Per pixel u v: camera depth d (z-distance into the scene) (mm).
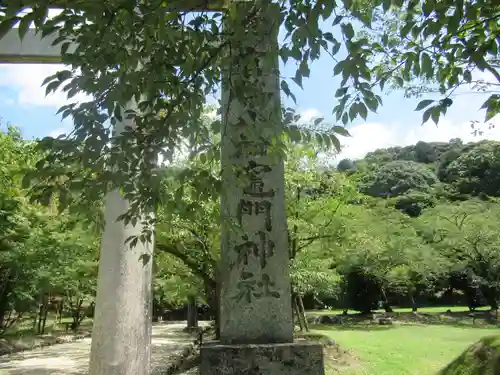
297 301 13852
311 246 12297
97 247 11969
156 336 17859
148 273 4898
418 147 39500
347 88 2561
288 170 10289
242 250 3635
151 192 2797
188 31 2570
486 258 20969
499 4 2520
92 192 2705
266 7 2396
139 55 2484
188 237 8758
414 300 25938
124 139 2662
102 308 4625
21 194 9180
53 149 2662
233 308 3500
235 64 2742
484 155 29359
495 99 2939
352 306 25391
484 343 4277
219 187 2793
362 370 8555
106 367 4453
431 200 29219
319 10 2295
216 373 3109
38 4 2008
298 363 3145
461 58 3182
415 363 9211
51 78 2482
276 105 2797
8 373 9086
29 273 10516
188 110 2697
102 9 2150
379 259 21656
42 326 17453
